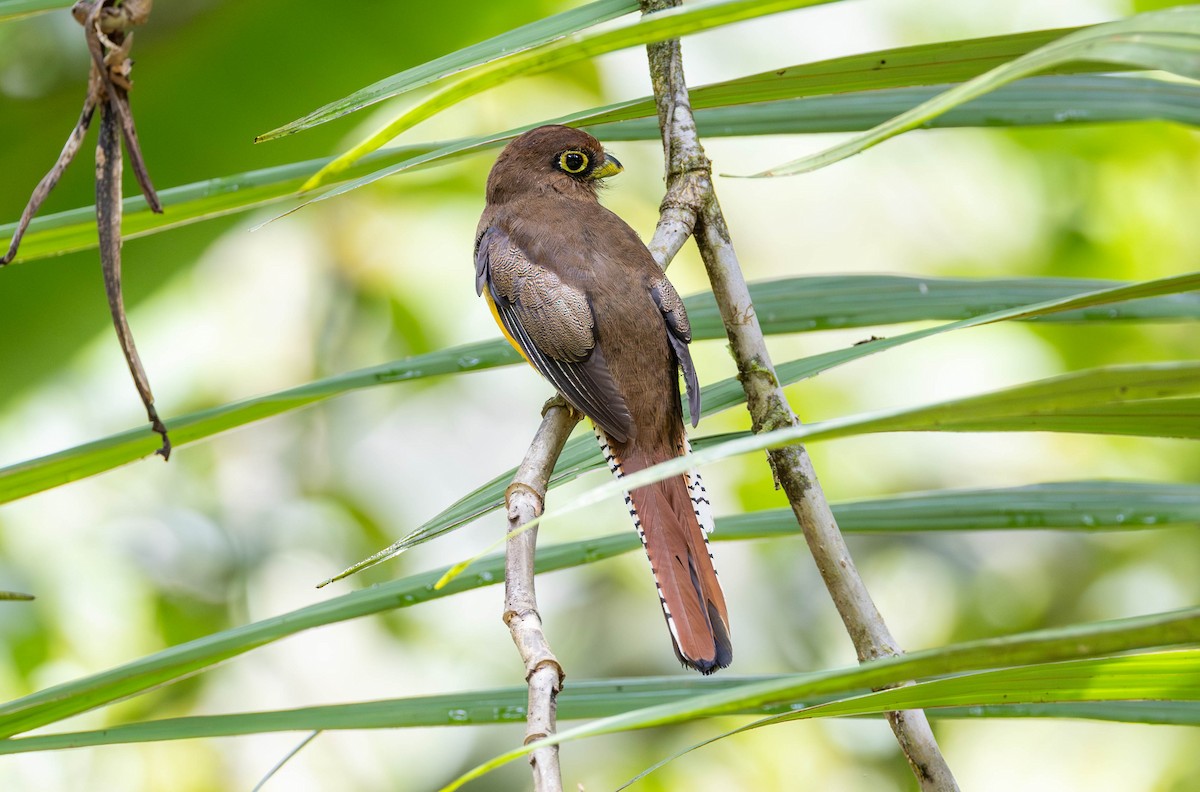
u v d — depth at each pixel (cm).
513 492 532
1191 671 332
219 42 909
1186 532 1404
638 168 1438
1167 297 517
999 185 1453
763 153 1527
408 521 1416
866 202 1491
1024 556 1429
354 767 1373
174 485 1407
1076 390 248
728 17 289
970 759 1296
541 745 262
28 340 873
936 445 1398
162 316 1320
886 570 1443
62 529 1347
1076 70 478
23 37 923
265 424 1439
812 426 250
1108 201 1409
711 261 568
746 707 259
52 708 467
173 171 905
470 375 1474
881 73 486
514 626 400
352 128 938
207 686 1377
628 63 1365
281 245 1438
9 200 897
